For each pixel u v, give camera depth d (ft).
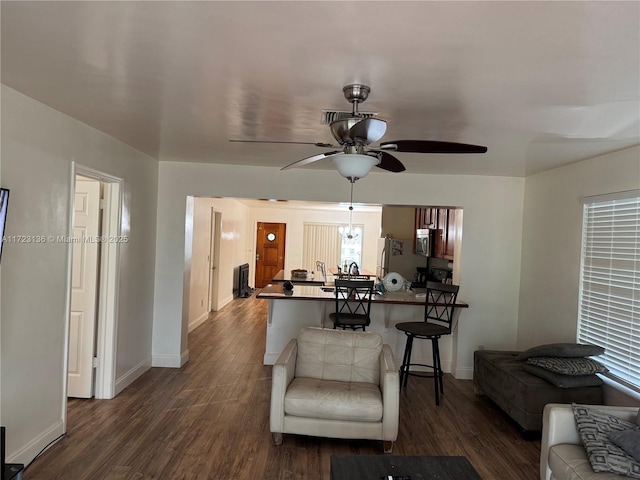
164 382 14.60
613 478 6.93
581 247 12.86
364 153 7.73
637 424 7.95
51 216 9.53
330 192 16.20
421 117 9.11
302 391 10.34
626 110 8.19
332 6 4.92
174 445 10.27
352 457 7.35
